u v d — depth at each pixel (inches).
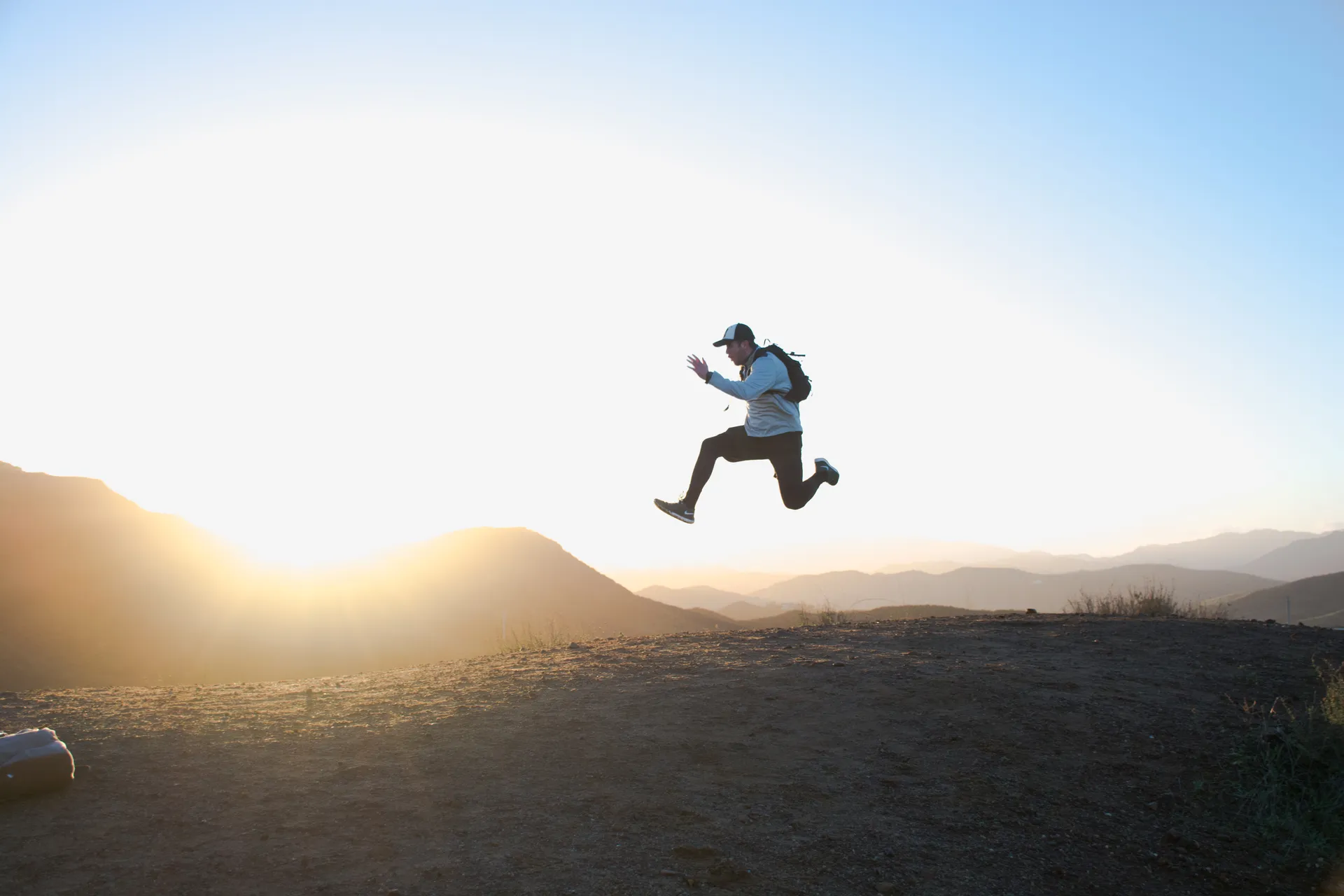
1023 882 177.0
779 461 245.1
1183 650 332.5
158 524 2170.3
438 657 1743.4
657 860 178.9
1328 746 222.5
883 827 196.4
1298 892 175.6
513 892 164.9
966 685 286.7
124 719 271.3
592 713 271.6
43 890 162.1
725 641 386.9
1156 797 213.0
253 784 214.8
